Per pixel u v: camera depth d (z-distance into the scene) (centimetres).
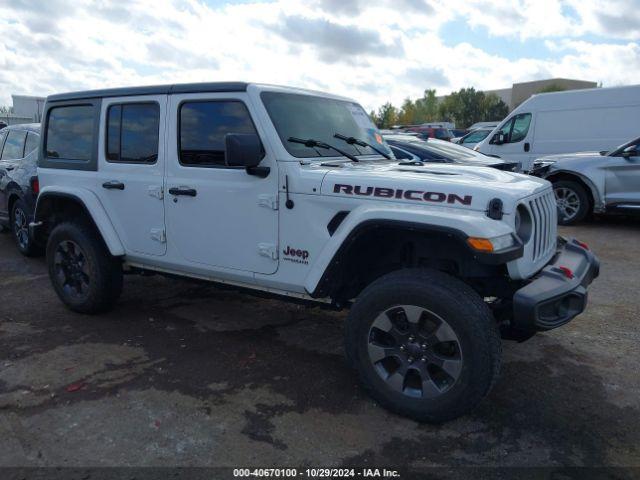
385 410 336
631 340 445
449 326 301
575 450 297
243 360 408
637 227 945
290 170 356
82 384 368
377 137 473
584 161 932
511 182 345
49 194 492
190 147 406
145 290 579
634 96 1096
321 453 294
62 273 501
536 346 433
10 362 402
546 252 362
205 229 403
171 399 349
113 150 456
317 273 344
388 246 362
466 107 7850
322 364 402
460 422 324
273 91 389
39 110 2522
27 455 290
